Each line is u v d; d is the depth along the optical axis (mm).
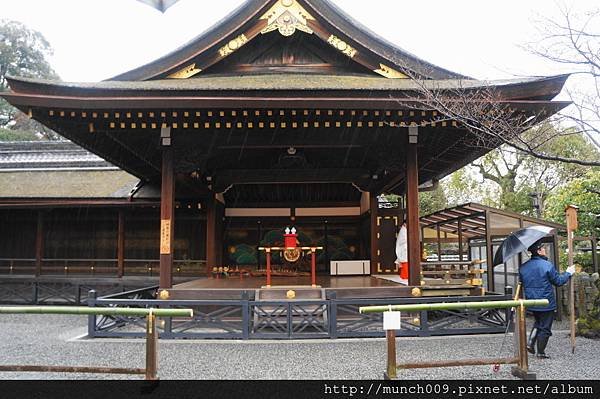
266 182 13625
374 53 9820
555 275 6465
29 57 39094
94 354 6980
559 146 20922
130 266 14914
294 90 7891
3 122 38906
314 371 5883
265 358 6605
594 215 11992
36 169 17891
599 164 6855
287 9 9836
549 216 15383
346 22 9734
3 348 7520
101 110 8109
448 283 9000
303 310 8344
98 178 17125
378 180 13461
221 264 15531
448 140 9891
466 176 29734
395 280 11453
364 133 9289
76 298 14656
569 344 7562
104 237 15117
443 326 8422
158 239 15023
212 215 14578
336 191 16250
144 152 10828
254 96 7965
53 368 4844
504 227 11758
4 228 15203
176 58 9797
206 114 8297
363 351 7020
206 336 8000
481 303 5211
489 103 7840
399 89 7992
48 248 15094
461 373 5707
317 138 9367
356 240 16219
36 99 7801
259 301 8047
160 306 8742
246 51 10344
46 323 10836
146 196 14320
